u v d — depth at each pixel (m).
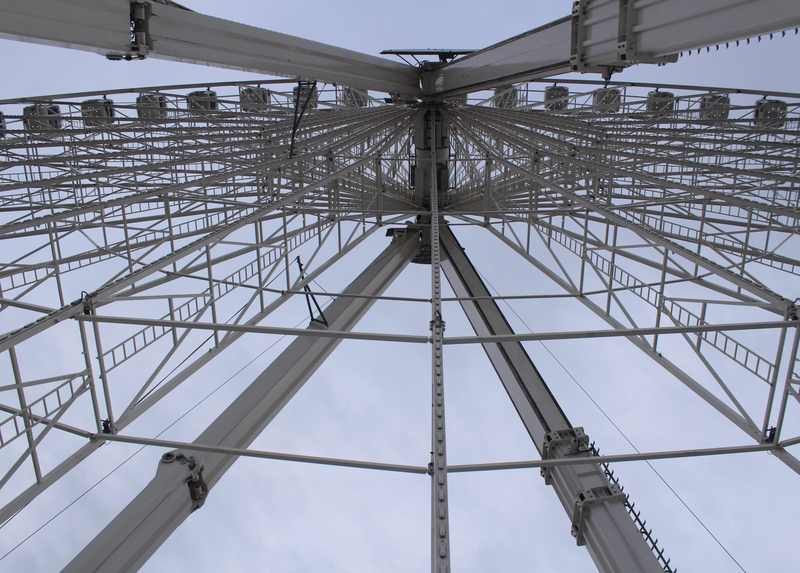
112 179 18.30
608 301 16.27
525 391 15.75
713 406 11.16
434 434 6.68
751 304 11.27
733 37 8.84
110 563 9.96
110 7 10.12
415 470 7.55
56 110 26.31
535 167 16.09
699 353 11.77
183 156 19.12
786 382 8.79
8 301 10.02
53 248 14.06
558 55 14.54
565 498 12.33
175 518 11.41
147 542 10.65
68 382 8.70
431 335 8.66
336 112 22.64
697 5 9.23
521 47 17.02
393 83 24.61
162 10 11.32
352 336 8.73
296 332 8.69
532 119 19.78
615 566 10.27
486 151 19.41
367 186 24.94
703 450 8.46
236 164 17.62
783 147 20.56
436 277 10.45
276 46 15.70
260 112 21.41
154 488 11.30
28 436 8.07
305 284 18.11
